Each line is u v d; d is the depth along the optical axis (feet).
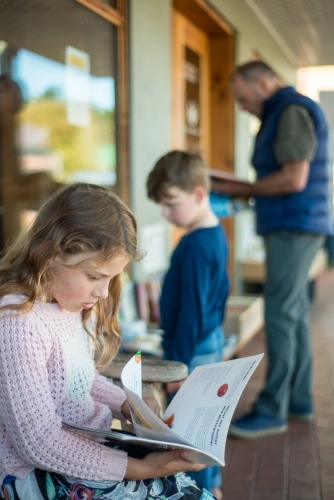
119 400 5.03
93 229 3.88
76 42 10.34
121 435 3.75
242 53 16.98
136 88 10.61
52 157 11.64
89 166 11.09
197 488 4.42
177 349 6.36
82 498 4.04
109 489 4.10
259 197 9.58
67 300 4.07
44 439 3.84
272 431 9.48
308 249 9.25
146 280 11.24
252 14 18.03
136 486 4.20
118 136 10.56
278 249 9.32
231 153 16.78
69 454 3.93
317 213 9.21
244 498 7.57
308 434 9.55
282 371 9.37
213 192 9.42
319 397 11.27
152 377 5.47
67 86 10.96
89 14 9.58
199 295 6.30
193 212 6.80
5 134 11.91
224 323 12.18
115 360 5.70
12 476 4.08
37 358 3.91
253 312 13.64
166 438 3.82
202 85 15.79
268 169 9.51
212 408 4.31
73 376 4.31
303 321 9.98
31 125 11.68
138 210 10.83
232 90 9.84
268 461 8.61
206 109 16.30
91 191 4.17
